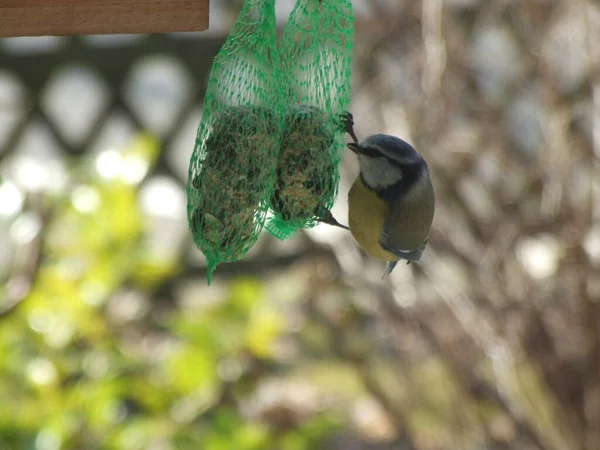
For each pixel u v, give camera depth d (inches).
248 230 200.8
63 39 423.8
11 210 333.1
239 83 210.2
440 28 361.4
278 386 395.5
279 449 356.5
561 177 351.6
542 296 353.7
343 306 423.2
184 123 438.3
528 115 368.2
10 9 195.2
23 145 428.1
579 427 351.3
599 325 346.3
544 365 352.8
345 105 243.9
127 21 198.1
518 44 368.2
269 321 369.1
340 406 406.9
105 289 319.6
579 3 352.5
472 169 368.5
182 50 430.6
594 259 347.6
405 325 376.8
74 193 334.3
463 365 365.4
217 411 350.0
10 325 301.7
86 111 432.1
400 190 226.5
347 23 244.7
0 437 277.4
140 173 348.2
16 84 425.4
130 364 316.8
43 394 287.6
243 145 198.4
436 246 366.9
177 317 379.2
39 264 329.7
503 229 361.4
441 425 383.2
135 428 299.9
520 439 358.9
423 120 370.9
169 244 438.3
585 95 353.1
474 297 360.5
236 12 423.2
